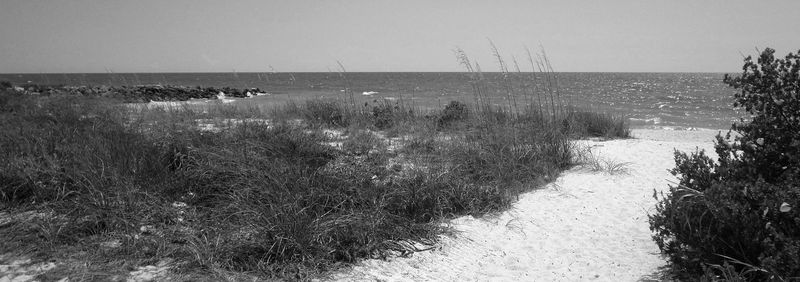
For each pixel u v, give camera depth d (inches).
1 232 152.8
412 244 174.4
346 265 153.9
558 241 185.0
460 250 174.9
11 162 188.9
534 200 233.0
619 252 172.9
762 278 130.2
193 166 209.5
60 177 184.5
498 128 309.1
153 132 256.1
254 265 145.5
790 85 154.5
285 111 471.2
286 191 179.3
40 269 132.9
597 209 219.9
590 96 1397.6
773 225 130.2
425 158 273.0
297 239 153.4
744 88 162.6
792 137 149.5
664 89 2087.8
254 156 217.5
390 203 198.4
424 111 477.1
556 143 299.0
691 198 150.0
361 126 402.9
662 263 160.4
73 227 154.9
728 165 158.7
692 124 720.3
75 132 242.5
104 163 191.2
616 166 289.6
